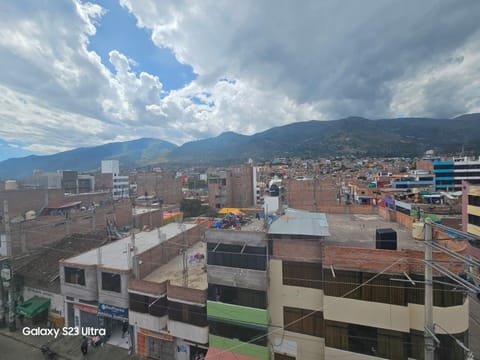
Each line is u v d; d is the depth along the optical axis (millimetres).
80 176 80688
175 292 18844
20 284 26594
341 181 93312
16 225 29703
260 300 16609
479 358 18609
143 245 25781
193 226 30688
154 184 85625
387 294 13961
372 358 14172
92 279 21656
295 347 16516
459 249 13305
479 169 84250
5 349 21938
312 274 16172
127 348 21328
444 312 13070
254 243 16750
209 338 17766
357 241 17594
